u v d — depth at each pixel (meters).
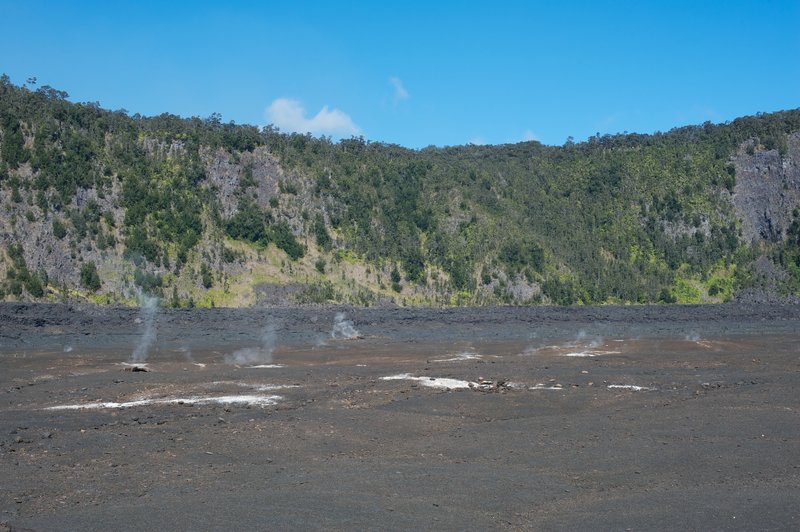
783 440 28.34
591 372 46.59
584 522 19.55
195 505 20.20
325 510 19.92
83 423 30.59
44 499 20.75
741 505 20.86
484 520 19.61
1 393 37.62
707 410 34.25
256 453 26.14
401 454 26.33
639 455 26.17
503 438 28.77
